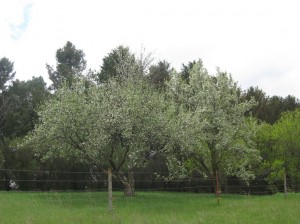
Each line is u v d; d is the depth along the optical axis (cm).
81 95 2388
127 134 2197
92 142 2186
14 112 5091
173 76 3062
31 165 3112
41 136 2334
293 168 3206
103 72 4462
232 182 3450
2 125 4944
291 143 3203
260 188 3428
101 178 3381
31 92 5553
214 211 1588
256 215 1412
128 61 3027
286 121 3328
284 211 1460
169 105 2783
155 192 3192
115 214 1413
